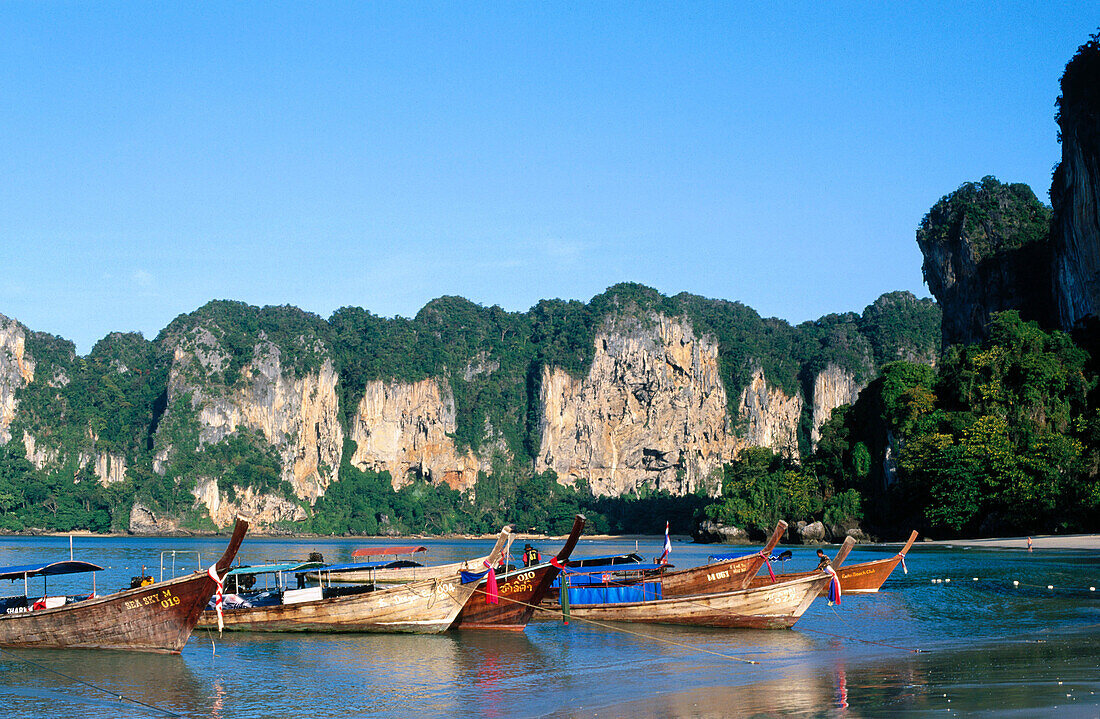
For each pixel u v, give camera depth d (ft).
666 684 90.58
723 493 560.61
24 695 92.12
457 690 91.25
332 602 126.31
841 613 142.82
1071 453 350.64
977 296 585.22
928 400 420.36
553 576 126.52
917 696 79.15
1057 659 95.35
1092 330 433.48
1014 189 634.84
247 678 98.84
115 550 475.31
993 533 366.63
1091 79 437.17
